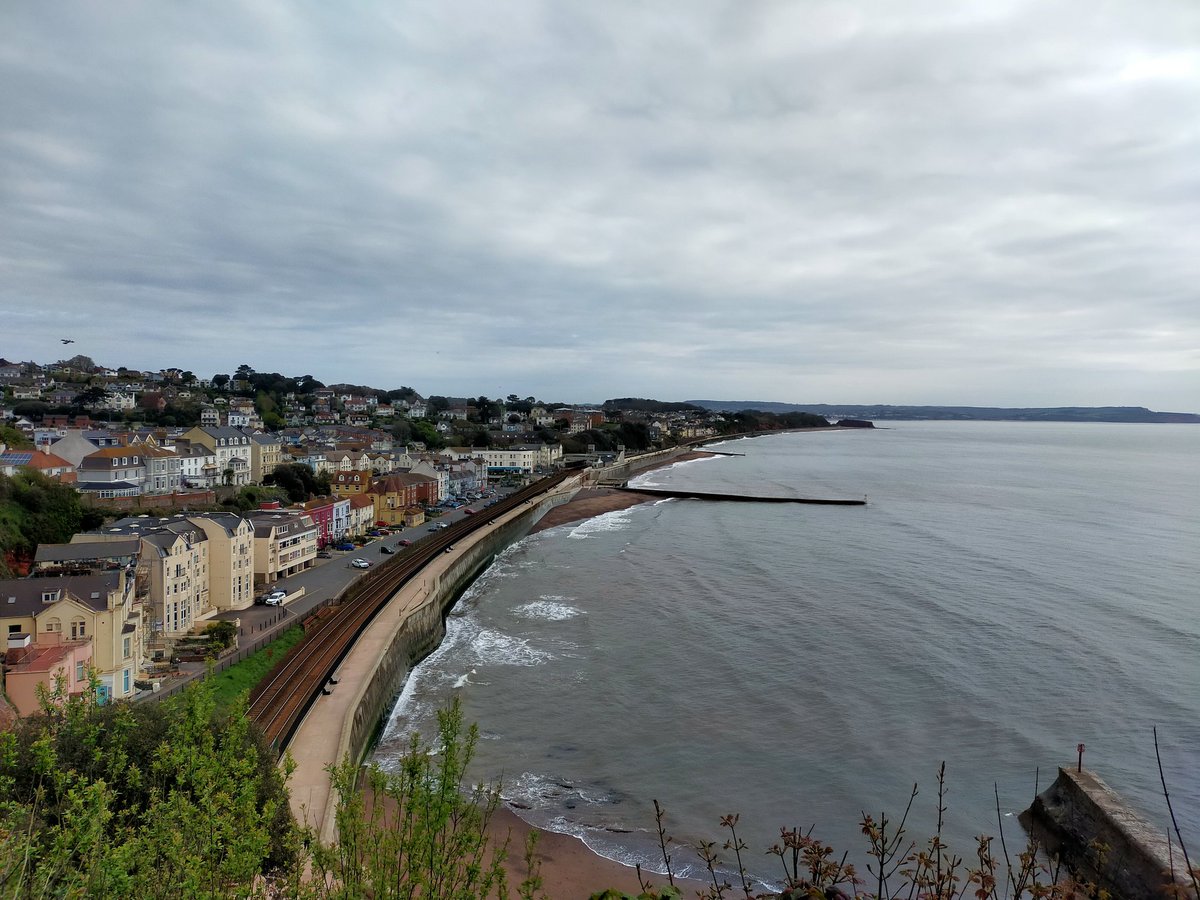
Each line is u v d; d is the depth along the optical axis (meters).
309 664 49.84
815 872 12.38
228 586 62.78
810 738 43.19
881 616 64.69
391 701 51.06
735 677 52.09
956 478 192.38
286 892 11.91
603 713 47.38
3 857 10.99
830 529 114.19
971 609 66.38
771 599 71.44
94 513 75.06
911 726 44.09
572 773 40.31
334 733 39.75
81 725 16.81
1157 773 37.94
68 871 11.52
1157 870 27.98
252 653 53.38
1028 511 130.50
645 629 63.50
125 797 20.47
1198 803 35.06
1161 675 50.44
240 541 64.62
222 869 11.66
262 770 26.27
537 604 73.94
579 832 35.19
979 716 44.94
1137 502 141.62
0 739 14.23
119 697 42.34
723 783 39.12
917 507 138.38
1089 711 45.22
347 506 102.62
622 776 39.97
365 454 145.50
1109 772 38.12
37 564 51.41
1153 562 86.25
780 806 37.03
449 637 65.19
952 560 88.25
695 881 31.55
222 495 97.94
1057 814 33.88
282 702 43.78
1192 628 60.38
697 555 94.94
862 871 31.88
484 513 123.75
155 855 11.77
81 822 11.83
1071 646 56.25
